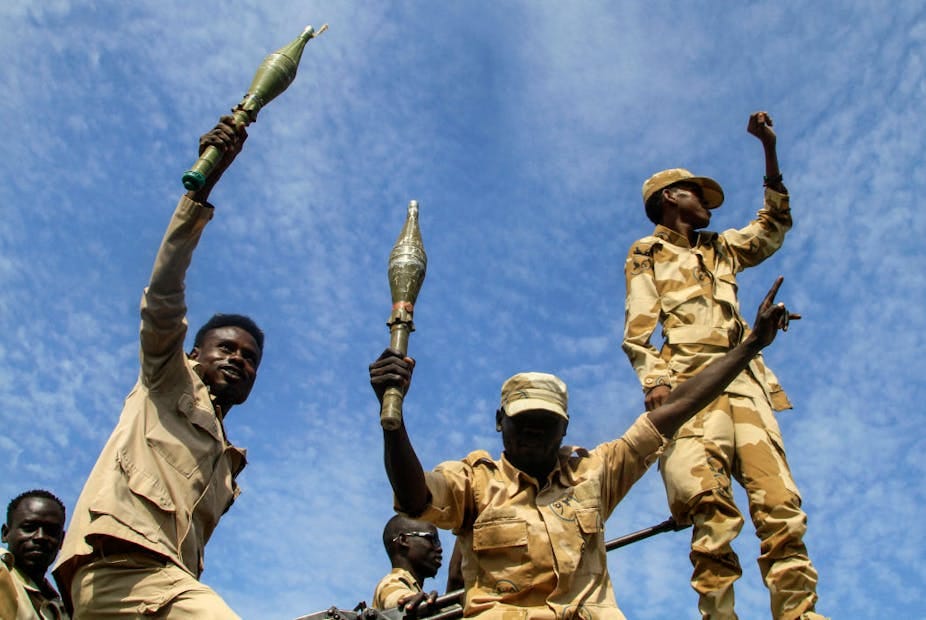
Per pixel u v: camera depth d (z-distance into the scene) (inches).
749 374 321.4
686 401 254.4
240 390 276.5
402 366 222.4
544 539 232.2
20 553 331.6
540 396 245.3
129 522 227.1
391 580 378.3
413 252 243.3
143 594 223.5
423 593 329.7
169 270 240.4
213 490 252.5
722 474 297.9
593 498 241.3
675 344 323.9
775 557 287.0
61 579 233.6
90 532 223.5
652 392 302.7
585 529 235.9
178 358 251.1
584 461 250.7
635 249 344.5
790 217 358.6
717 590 284.7
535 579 228.8
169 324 243.3
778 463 301.4
